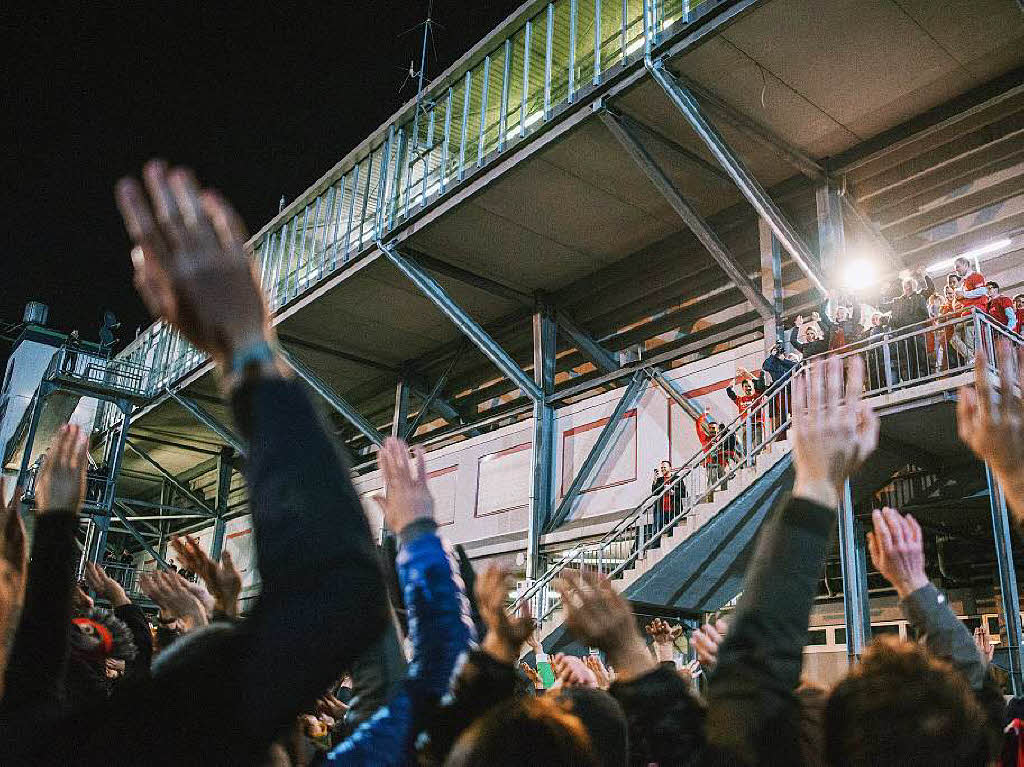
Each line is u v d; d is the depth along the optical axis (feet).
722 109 47.21
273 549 3.49
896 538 8.13
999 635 49.44
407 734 5.87
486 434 71.87
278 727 3.39
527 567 62.34
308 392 3.89
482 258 63.26
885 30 41.96
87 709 3.55
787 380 43.86
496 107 63.21
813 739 5.54
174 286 3.59
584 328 67.56
